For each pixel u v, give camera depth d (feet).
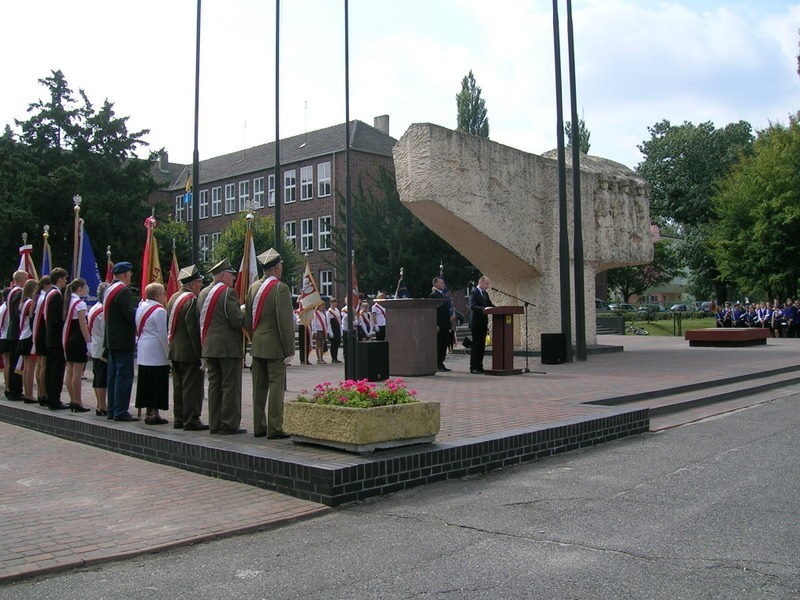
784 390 48.01
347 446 22.79
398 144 59.88
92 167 124.47
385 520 19.13
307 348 72.08
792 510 19.10
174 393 29.71
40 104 125.18
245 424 30.89
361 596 14.06
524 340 70.08
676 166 185.47
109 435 29.60
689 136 184.03
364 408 22.88
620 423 30.40
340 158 180.55
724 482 22.21
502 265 68.23
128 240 124.57
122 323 31.68
